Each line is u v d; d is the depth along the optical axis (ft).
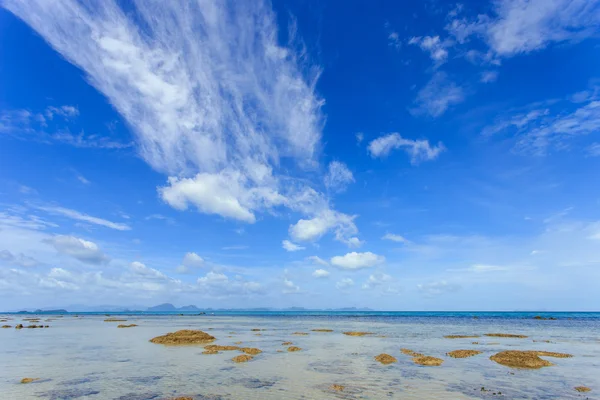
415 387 60.34
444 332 181.06
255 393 55.98
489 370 75.46
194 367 77.92
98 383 62.75
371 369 76.18
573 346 117.91
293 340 138.31
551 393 57.16
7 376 68.59
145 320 342.85
